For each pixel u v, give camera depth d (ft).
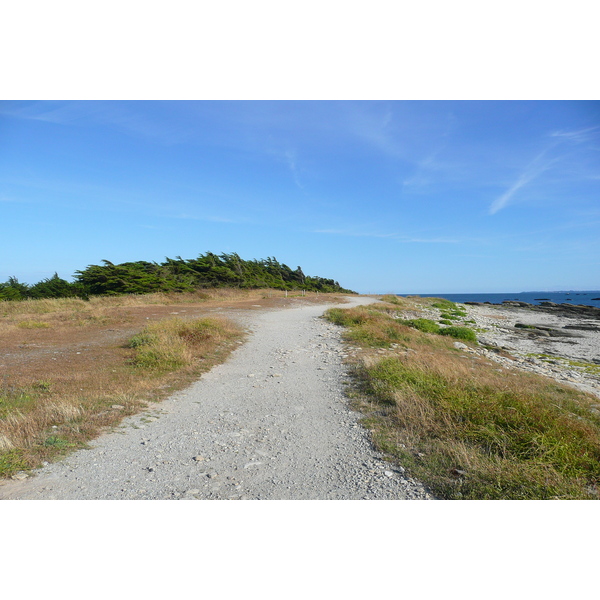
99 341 43.98
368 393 27.04
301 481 15.30
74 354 37.27
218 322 53.57
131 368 32.37
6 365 32.60
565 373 50.06
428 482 14.99
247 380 31.48
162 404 24.94
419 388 25.62
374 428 20.59
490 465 15.60
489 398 23.02
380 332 53.06
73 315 63.26
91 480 15.15
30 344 42.04
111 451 17.72
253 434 20.21
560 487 14.11
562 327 118.01
